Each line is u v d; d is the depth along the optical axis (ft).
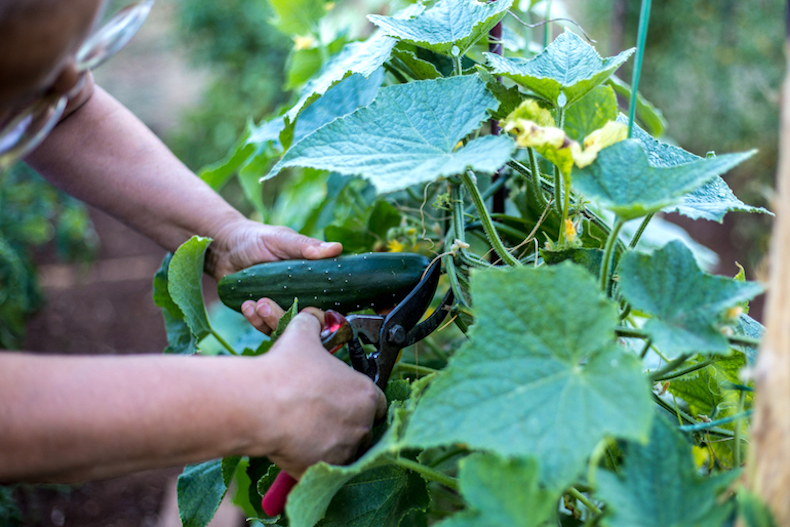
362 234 4.35
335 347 2.55
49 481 2.09
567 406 1.74
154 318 12.78
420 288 2.76
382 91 2.57
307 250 3.07
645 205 1.90
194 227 3.63
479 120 2.35
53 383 1.90
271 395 2.09
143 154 3.65
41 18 1.55
